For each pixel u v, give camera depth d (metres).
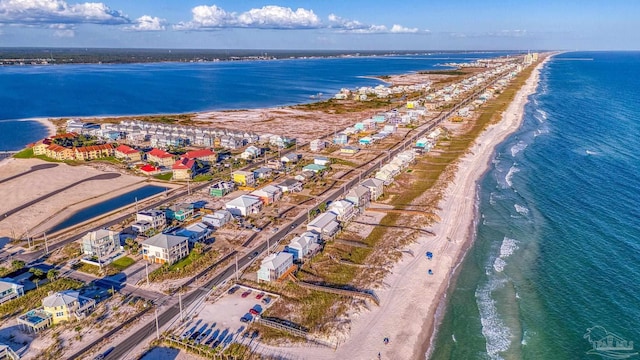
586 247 106.12
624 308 83.38
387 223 123.06
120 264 101.06
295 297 88.31
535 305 85.81
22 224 124.19
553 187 146.62
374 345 75.62
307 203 139.00
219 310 84.12
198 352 72.50
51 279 93.75
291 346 74.56
